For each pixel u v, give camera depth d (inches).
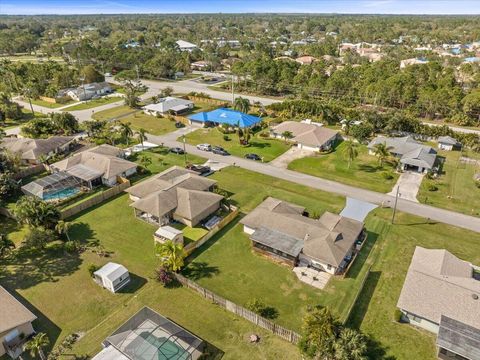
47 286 1744.6
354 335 1307.8
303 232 1939.0
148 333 1390.3
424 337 1455.5
